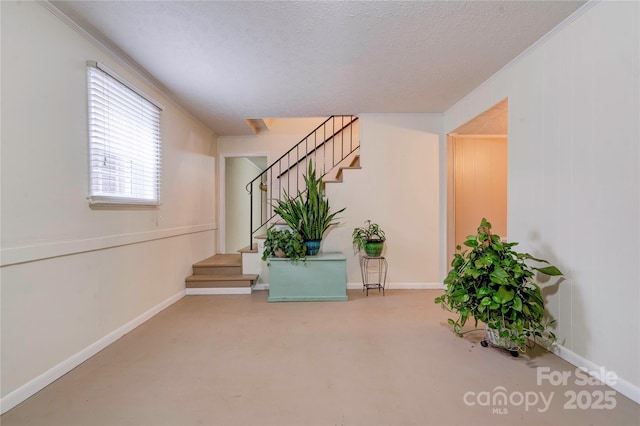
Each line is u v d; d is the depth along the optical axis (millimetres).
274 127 4773
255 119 4199
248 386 1731
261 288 3902
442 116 3795
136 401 1596
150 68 2539
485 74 2689
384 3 1767
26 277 1645
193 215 3854
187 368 1933
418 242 3832
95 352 2129
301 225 3604
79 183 2014
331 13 1854
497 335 2100
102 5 1766
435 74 2693
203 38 2115
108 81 2264
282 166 4766
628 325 1582
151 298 2887
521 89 2359
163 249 3123
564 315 1979
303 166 4738
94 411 1518
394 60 2439
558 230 2010
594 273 1762
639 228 1525
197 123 3961
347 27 1998
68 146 1928
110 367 1947
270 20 1918
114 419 1458
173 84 2855
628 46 1559
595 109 1744
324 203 3652
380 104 3453
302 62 2465
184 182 3588
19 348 1598
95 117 2146
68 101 1929
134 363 1997
